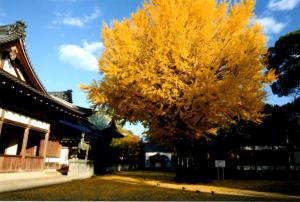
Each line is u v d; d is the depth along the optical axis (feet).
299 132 52.08
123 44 36.42
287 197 23.68
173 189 29.78
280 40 59.72
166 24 36.52
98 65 38.42
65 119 56.80
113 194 24.27
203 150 52.90
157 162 115.85
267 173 49.75
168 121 36.83
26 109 36.29
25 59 36.06
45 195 22.15
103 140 66.64
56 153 56.39
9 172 32.22
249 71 34.01
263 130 52.75
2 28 41.09
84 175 46.60
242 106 35.06
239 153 52.54
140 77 34.22
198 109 33.55
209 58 34.73
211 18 37.86
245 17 37.65
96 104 40.52
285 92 61.72
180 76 34.35
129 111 39.75
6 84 27.94
